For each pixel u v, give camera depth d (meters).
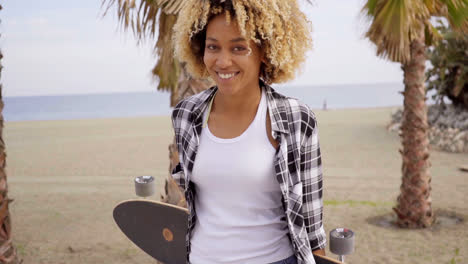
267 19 1.24
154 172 11.24
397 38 4.41
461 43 12.56
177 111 1.47
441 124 14.93
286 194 1.31
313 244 1.44
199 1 1.30
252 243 1.35
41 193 9.16
